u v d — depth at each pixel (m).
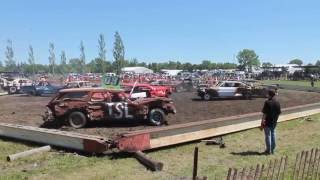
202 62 167.38
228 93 33.06
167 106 17.23
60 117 16.42
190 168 10.47
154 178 9.55
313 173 7.94
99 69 107.38
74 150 12.16
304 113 20.89
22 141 13.74
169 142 12.68
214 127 14.44
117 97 16.72
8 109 24.30
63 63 105.06
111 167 10.45
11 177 9.47
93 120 16.44
